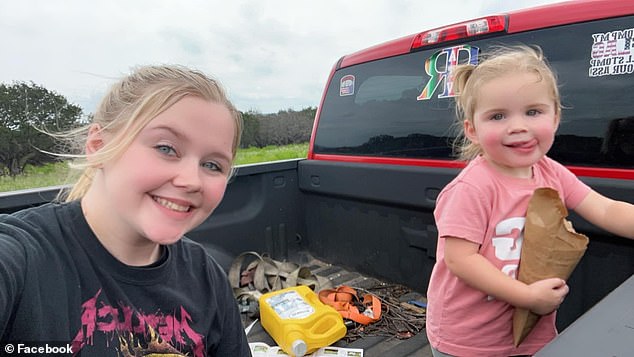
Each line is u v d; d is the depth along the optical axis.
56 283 0.90
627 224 1.49
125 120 0.94
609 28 1.78
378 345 2.32
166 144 0.93
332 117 3.04
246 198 3.03
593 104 1.82
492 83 1.42
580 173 1.86
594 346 0.75
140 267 1.03
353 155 2.90
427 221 2.54
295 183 3.27
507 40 2.08
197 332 1.13
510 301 1.36
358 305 2.66
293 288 2.63
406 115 2.56
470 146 1.82
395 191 2.59
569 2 1.91
